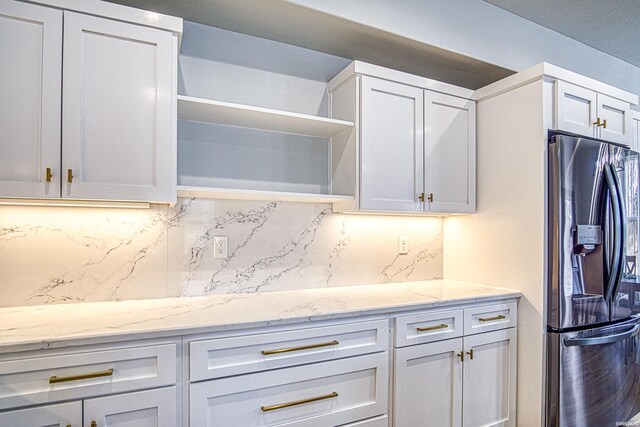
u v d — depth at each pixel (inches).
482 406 79.0
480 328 79.0
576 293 80.0
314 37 82.5
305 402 60.6
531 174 82.4
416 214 95.3
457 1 88.3
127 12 59.2
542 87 80.8
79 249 68.3
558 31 106.6
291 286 85.0
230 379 55.4
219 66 79.9
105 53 58.2
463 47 88.4
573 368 79.4
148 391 50.8
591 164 82.6
